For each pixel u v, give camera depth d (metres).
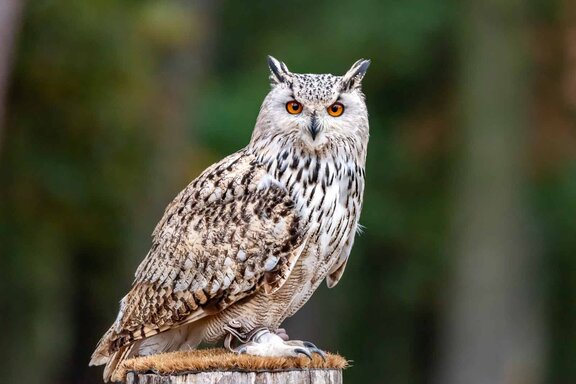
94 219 17.47
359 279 27.59
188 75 20.72
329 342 27.05
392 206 25.94
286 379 7.07
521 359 23.91
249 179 7.93
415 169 26.17
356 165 8.05
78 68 16.61
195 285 7.81
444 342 24.53
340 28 25.02
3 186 16.66
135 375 7.07
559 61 24.39
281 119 7.90
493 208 23.16
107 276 18.91
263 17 28.41
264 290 7.82
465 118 23.52
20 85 16.39
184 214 7.95
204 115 23.47
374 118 26.69
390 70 25.70
